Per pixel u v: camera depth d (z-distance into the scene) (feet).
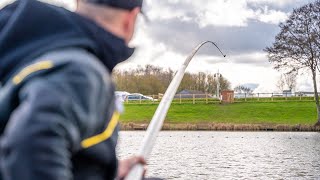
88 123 4.59
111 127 5.05
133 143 113.50
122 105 5.74
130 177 6.15
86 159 4.80
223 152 101.30
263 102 240.73
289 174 68.23
